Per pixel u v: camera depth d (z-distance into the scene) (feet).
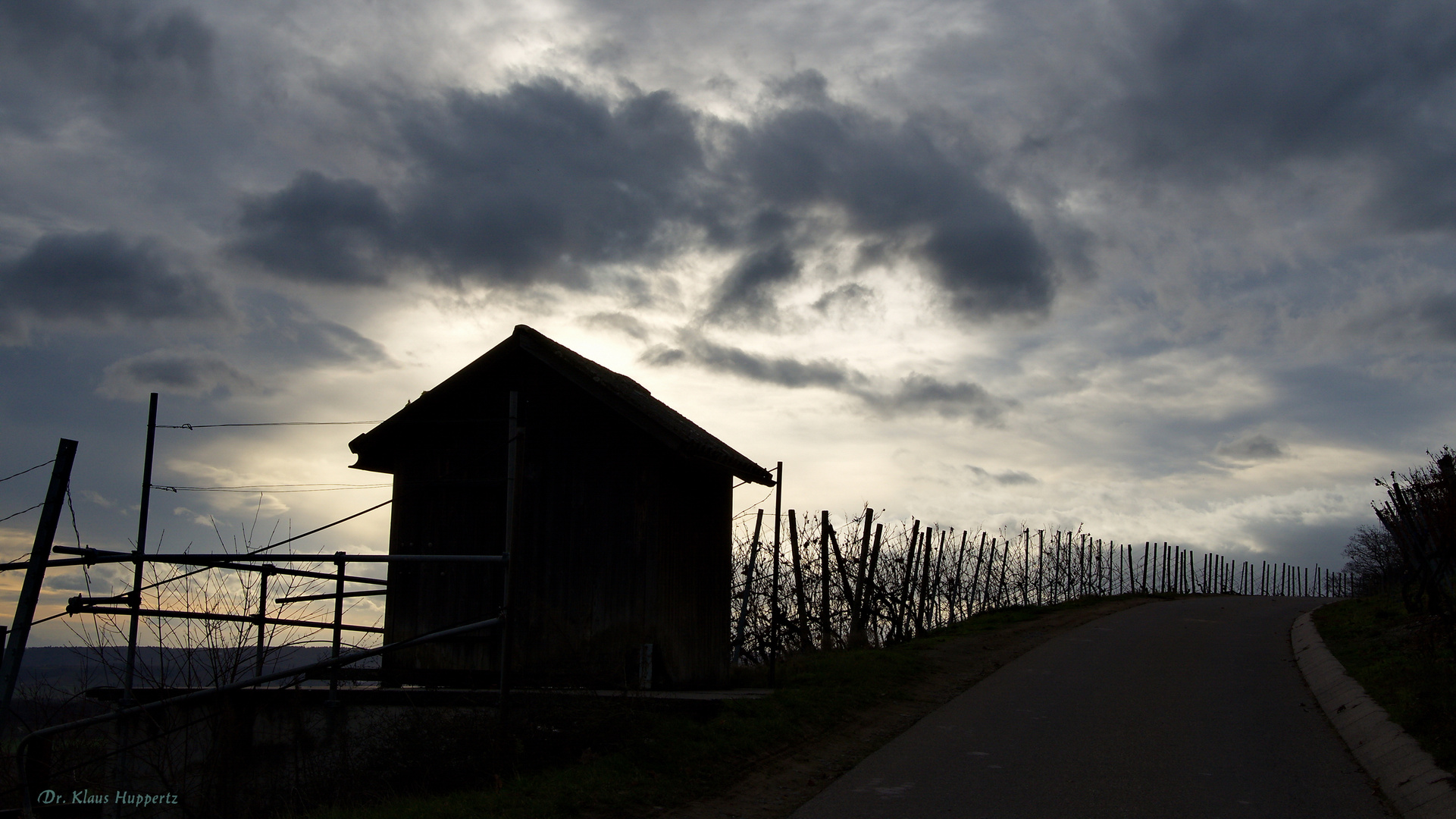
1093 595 117.80
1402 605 60.85
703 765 28.27
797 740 32.83
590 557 40.45
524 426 42.24
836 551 71.00
